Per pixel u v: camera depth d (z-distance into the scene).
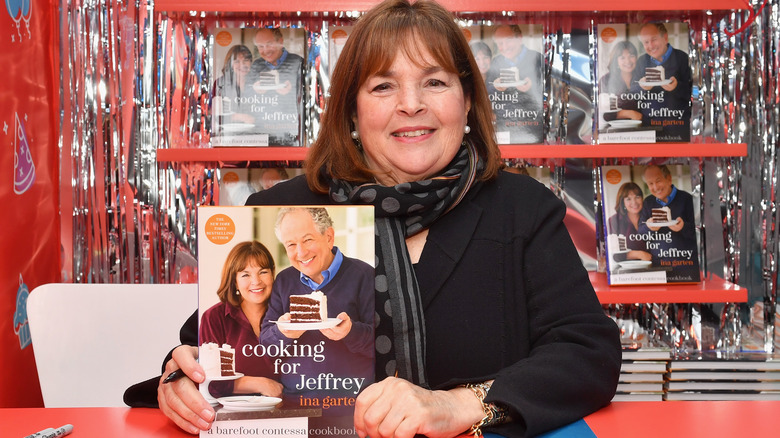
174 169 2.22
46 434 0.94
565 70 2.20
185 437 0.97
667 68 2.11
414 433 0.92
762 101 2.19
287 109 2.08
